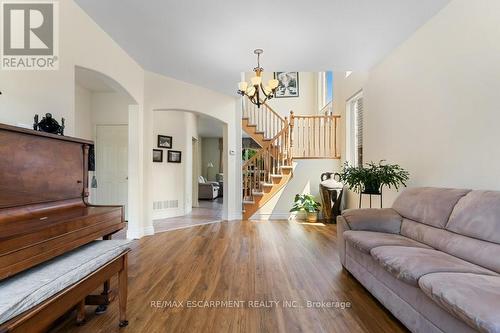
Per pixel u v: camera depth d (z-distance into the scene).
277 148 6.34
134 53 3.85
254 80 3.81
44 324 1.20
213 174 12.33
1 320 1.01
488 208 1.81
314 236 4.43
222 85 5.22
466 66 2.43
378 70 4.10
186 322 1.89
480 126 2.29
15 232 1.20
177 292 2.35
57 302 1.28
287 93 8.66
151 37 3.39
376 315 1.99
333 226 5.26
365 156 4.56
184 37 3.38
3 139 1.39
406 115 3.37
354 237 2.43
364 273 2.34
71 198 1.91
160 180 6.15
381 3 2.65
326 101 7.71
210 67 4.33
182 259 3.24
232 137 5.95
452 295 1.28
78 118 5.01
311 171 6.18
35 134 1.57
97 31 3.11
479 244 1.76
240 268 2.94
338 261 3.18
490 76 2.20
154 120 6.07
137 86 4.23
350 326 1.84
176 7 2.75
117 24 3.09
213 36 3.34
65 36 2.59
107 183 5.42
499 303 1.16
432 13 2.81
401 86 3.48
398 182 3.52
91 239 1.68
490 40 2.19
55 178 1.75
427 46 2.97
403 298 1.77
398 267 1.71
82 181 2.04
